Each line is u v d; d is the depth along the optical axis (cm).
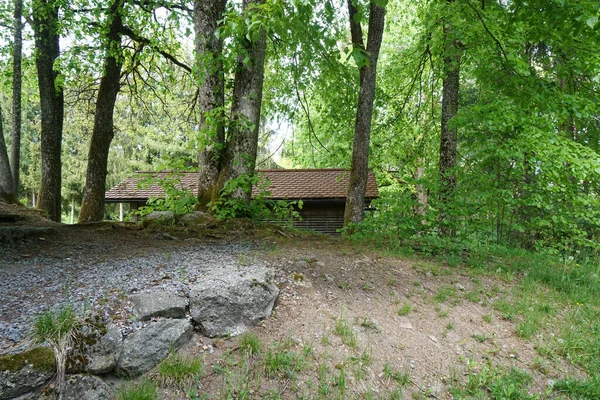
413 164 1560
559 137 776
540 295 567
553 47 679
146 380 300
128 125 2464
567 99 659
